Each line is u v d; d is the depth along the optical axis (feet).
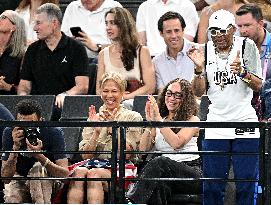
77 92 105.81
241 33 99.50
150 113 88.38
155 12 115.65
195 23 115.14
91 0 116.37
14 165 88.28
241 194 83.10
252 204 83.35
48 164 88.12
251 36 99.14
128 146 90.99
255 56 83.76
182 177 86.63
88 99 100.83
